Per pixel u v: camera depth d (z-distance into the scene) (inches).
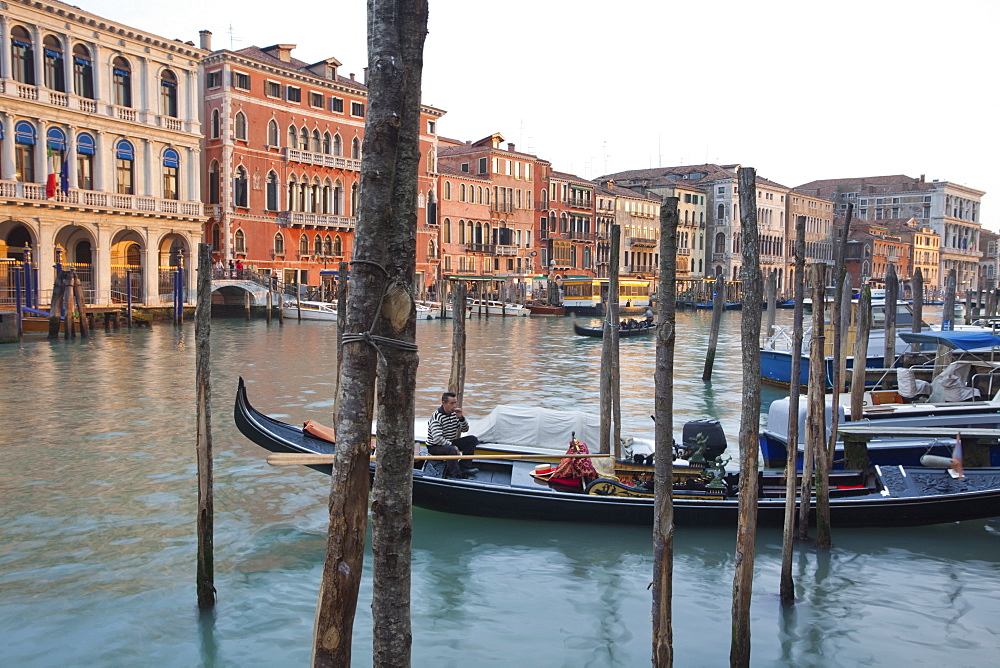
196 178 1510.8
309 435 379.6
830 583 291.0
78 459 435.2
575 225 2667.3
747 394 219.0
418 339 1298.0
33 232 1232.8
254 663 232.4
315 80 1786.4
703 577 294.7
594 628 257.8
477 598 277.9
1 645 238.7
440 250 2175.2
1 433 498.3
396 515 143.2
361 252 139.7
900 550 321.7
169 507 356.2
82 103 1307.8
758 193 3120.1
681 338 1473.9
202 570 260.5
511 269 2423.7
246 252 1663.4
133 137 1393.9
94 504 359.3
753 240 224.2
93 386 686.5
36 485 386.6
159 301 1432.1
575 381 818.2
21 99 1206.3
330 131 1840.6
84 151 1321.4
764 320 2100.1
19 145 1229.7
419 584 288.2
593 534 334.0
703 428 345.7
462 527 341.1
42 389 668.1
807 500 325.4
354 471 142.2
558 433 399.5
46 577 283.1
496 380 815.1
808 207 3472.0
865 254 3184.1
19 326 1032.2
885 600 278.7
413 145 143.6
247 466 422.0
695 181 3157.0
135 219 1390.3
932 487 341.1
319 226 1795.0
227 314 1578.5
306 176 1785.2
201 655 235.9
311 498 371.6
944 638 253.6
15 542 313.7
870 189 3959.2
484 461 382.9
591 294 2454.5
